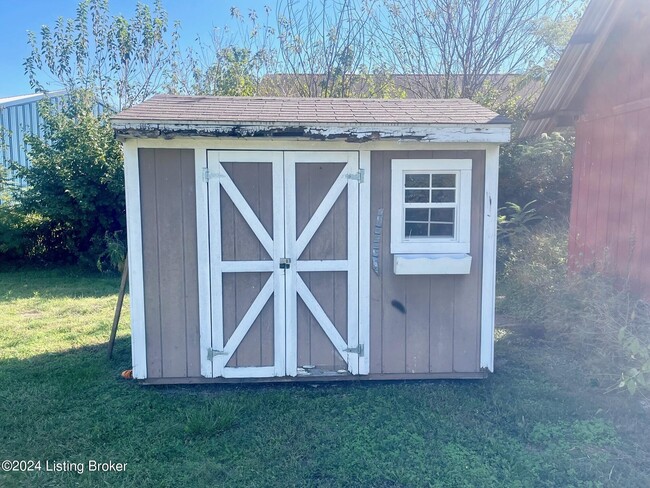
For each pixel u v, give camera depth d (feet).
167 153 13.70
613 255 18.97
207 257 13.99
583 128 21.35
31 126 47.62
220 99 16.53
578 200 21.79
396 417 12.29
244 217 14.01
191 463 10.27
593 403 13.00
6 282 29.86
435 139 13.52
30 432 11.46
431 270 14.06
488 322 14.70
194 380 14.30
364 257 14.33
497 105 36.24
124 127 12.75
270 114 14.05
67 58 42.16
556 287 19.77
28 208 32.58
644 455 10.62
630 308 16.08
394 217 14.24
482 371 14.83
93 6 42.80
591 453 10.67
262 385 14.46
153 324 14.11
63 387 13.98
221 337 14.25
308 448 10.82
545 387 14.14
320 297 14.38
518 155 32.07
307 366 14.49
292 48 41.86
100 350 17.44
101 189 32.53
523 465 10.18
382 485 9.62
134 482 9.64
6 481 9.63
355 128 13.33
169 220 13.89
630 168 17.95
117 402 13.11
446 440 11.23
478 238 14.51
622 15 16.42
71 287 28.50
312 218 14.14
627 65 18.02
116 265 32.01
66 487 9.48
